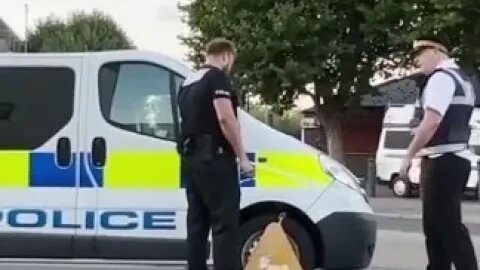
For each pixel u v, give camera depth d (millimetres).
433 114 6469
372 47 27484
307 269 7641
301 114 36875
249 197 7633
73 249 7785
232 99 6547
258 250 6586
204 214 6789
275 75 26656
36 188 7812
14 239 7805
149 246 7727
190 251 6820
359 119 38719
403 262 10297
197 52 28234
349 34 27266
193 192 6754
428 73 6730
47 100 7875
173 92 7797
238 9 27000
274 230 6602
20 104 7883
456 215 6609
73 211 7785
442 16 24594
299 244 7656
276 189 7645
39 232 7805
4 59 7930
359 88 28109
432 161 6633
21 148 7840
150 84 7840
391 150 27516
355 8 26688
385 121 28047
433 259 6832
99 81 7859
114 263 9250
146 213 7723
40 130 7852
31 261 9117
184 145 6656
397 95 38375
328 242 7633
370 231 7863
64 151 7805
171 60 7867
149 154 7734
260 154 7738
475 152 25281
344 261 7668
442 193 6609
